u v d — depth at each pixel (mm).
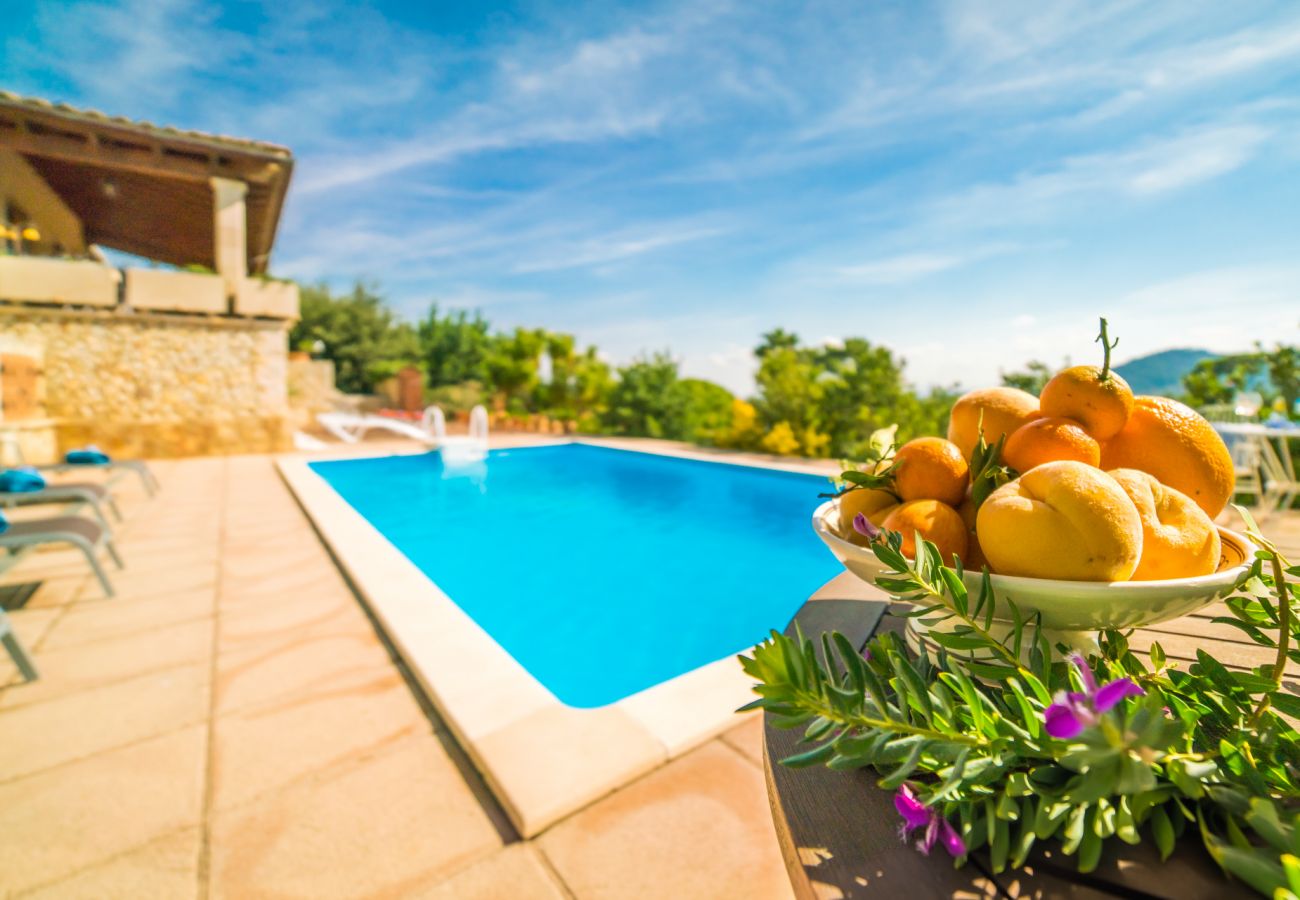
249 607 3152
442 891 1410
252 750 1927
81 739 1991
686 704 2090
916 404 10492
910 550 633
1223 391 8258
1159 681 545
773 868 1459
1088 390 655
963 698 464
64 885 1435
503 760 1775
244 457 9180
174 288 8789
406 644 2543
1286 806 427
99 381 8570
